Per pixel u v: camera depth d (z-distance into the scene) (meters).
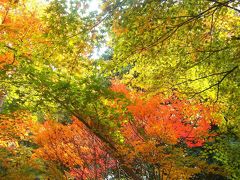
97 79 6.61
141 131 8.10
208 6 6.41
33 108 7.70
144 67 7.51
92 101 6.86
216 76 7.69
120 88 8.52
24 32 7.72
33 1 8.39
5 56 8.19
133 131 8.23
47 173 9.21
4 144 9.40
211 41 6.90
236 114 8.27
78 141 9.32
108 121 7.35
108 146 8.36
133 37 6.32
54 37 6.11
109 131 7.70
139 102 8.00
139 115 8.04
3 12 8.24
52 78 6.98
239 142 9.40
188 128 8.07
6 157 9.04
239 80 7.43
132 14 6.00
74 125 9.16
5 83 7.48
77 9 5.78
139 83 8.05
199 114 8.37
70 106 7.28
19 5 8.27
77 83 6.66
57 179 9.28
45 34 6.11
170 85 7.93
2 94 8.54
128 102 7.02
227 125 8.82
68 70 6.76
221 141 9.12
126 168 8.54
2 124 8.57
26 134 9.34
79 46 6.32
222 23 7.29
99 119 7.32
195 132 8.13
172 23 6.33
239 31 7.39
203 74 7.75
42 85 6.80
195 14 6.36
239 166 8.95
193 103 8.23
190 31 6.70
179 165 7.52
